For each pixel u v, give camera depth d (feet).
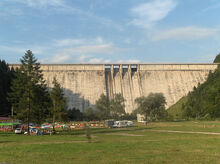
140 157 109.50
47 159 106.42
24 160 105.09
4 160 105.50
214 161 100.94
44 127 384.88
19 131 286.05
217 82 615.57
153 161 101.09
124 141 174.60
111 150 128.67
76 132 298.76
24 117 299.38
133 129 327.06
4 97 517.14
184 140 174.29
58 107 296.71
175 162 99.35
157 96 581.12
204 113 603.67
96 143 161.79
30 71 309.42
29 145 154.61
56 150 130.00
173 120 603.67
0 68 613.11
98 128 383.45
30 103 298.56
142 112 575.38
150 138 196.44
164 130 288.30
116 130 315.99
